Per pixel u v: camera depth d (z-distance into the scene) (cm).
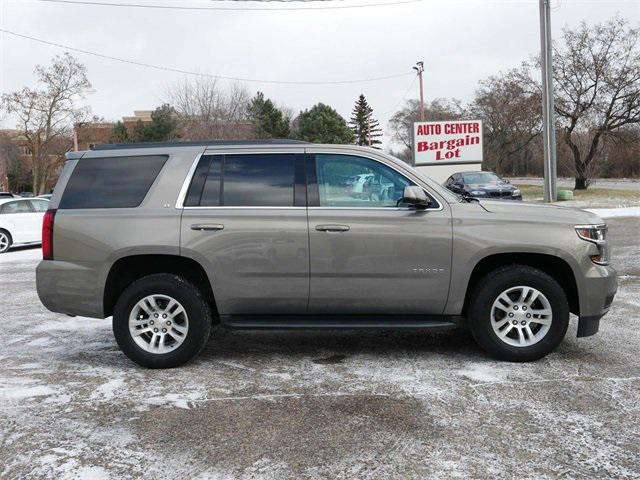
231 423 366
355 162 477
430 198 466
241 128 4600
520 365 469
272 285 464
